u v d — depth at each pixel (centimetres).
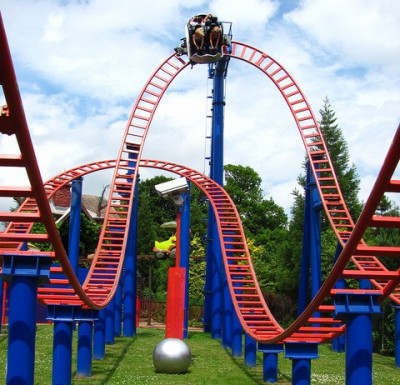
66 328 1255
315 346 1210
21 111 620
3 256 974
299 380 1206
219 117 2680
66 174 2130
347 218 1997
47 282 995
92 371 1605
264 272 3825
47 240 934
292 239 3459
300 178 4256
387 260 2459
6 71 550
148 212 5284
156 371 1627
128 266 2636
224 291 2272
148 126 2342
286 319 3167
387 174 689
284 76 2430
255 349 1784
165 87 2466
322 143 2227
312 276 2197
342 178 4281
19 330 961
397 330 1936
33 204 1878
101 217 4522
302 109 2331
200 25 2416
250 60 2522
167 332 1984
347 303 982
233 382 1479
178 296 1997
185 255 2489
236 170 6581
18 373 945
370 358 979
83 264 3762
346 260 881
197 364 1805
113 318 2302
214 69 2736
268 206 6256
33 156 709
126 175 2150
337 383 1473
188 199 2458
